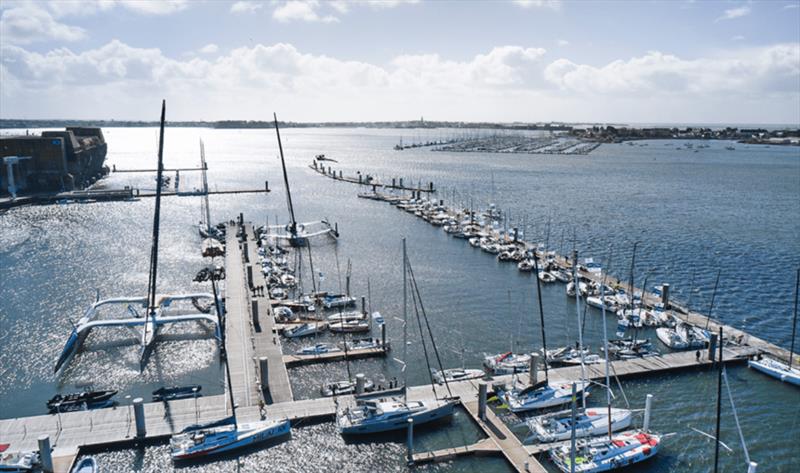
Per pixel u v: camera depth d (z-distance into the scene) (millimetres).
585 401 63344
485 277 113625
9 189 193125
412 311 93438
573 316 91938
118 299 86750
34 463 49375
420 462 53250
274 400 61594
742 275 115375
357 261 124938
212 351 76375
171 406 60000
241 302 93062
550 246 138875
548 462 53438
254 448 54938
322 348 75312
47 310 91250
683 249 136500
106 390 66062
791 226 165500
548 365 73000
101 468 51281
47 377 69500
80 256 124250
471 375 68875
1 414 61156
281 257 125188
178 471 51438
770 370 69688
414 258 128125
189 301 95250
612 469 52125
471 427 59188
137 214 177250
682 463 53438
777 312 94562
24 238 140375
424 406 59594
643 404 63844
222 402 60844
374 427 57219
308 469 52438
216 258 124625
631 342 78000
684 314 90750
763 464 53344
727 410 62281
